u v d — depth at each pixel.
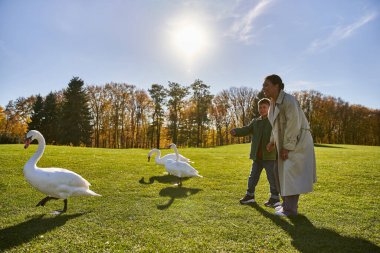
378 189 8.52
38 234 4.70
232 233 4.83
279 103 5.52
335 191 8.25
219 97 72.50
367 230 5.07
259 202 6.96
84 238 4.57
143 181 9.41
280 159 5.65
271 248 4.30
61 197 5.83
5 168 10.52
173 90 63.38
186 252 4.12
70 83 58.31
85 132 57.69
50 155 14.93
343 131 74.56
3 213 5.79
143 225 5.16
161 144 71.75
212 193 7.84
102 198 7.03
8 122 65.38
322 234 4.84
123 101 65.31
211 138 76.38
